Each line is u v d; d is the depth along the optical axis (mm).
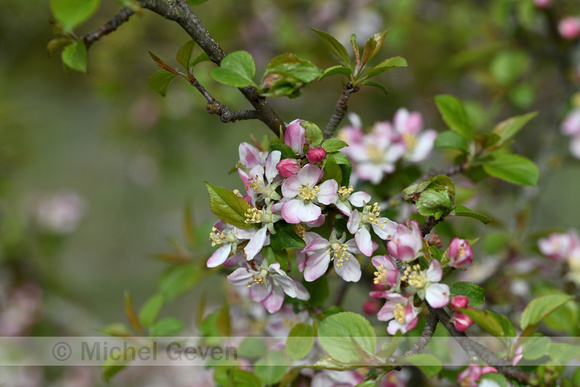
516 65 1451
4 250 1863
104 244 3463
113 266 3404
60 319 1998
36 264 2020
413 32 1854
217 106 967
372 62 1869
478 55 1508
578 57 1443
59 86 2918
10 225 1871
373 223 964
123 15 946
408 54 1889
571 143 1435
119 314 3092
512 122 1095
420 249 946
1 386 1842
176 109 2035
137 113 2074
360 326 969
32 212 2012
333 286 1184
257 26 1917
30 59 2449
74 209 2068
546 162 1451
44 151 3350
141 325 1133
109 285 3303
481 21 1795
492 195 1627
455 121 1081
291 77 975
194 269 1210
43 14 2080
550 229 1245
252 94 972
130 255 3469
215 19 1905
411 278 945
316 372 1038
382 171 1146
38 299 1962
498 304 1237
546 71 1738
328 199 951
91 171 3615
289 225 959
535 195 1319
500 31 1678
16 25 2086
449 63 1719
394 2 1860
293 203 952
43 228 2014
